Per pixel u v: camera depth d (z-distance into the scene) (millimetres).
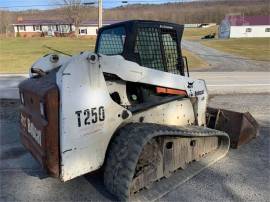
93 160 3504
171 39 4574
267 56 25484
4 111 7848
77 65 3256
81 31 65375
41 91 3346
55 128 3264
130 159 3406
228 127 5352
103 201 3623
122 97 4066
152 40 4254
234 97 9891
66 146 3279
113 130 3623
